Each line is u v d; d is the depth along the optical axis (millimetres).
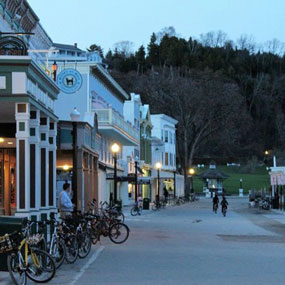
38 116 20281
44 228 17609
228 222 39719
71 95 48344
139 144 75750
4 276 14289
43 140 22172
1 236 14320
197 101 100562
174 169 103125
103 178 49281
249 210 60500
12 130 24531
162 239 25703
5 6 24781
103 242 23797
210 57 186125
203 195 119500
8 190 28109
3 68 18594
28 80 19016
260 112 176000
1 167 27719
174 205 73188
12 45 19016
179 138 106312
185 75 149375
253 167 162375
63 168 31844
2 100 18578
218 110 100875
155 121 96062
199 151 154250
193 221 40250
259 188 131625
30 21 28250
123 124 54406
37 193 20016
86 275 14969
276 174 59375
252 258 18812
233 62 194375
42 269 13672
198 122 102250
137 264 17141
